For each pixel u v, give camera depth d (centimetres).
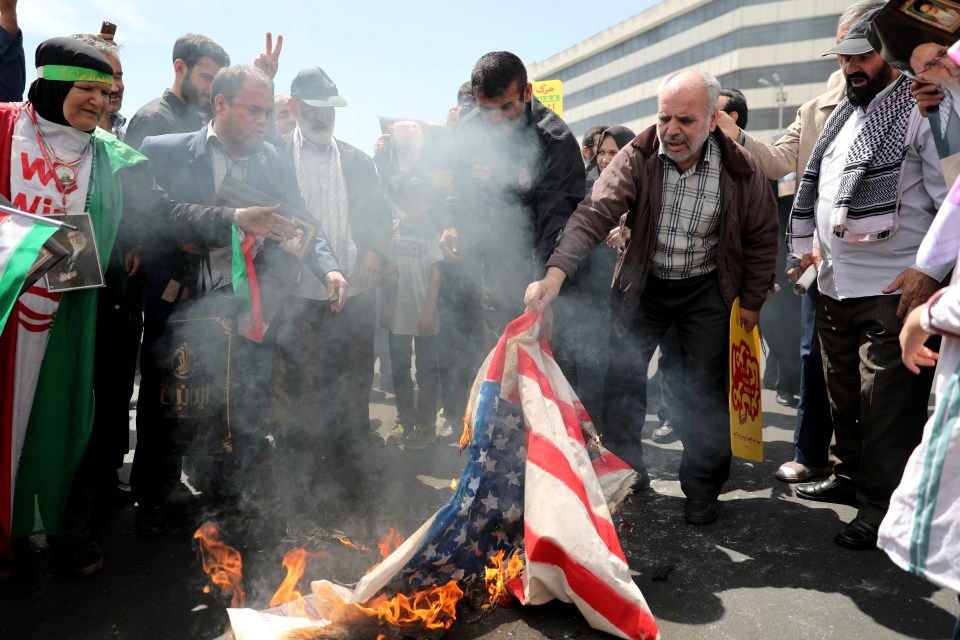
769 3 3309
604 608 213
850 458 323
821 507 323
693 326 317
